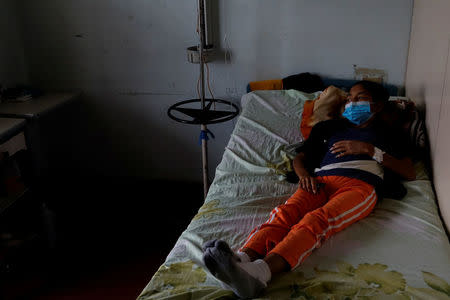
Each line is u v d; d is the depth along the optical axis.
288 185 1.78
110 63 2.81
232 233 1.49
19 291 2.04
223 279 1.17
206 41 2.62
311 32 2.54
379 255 1.36
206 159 2.42
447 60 1.64
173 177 3.07
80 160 3.09
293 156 1.97
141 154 3.04
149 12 2.64
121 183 3.04
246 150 2.05
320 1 2.46
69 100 2.73
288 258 1.29
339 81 2.59
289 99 2.43
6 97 2.62
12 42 2.75
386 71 2.54
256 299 1.20
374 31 2.47
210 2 2.56
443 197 1.59
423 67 2.06
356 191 1.56
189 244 1.43
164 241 2.38
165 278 1.29
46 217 2.32
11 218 2.38
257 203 1.67
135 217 2.62
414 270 1.29
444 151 1.62
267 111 2.35
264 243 1.39
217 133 2.88
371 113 1.76
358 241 1.44
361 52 2.53
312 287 1.22
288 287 1.24
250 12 2.55
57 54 2.83
